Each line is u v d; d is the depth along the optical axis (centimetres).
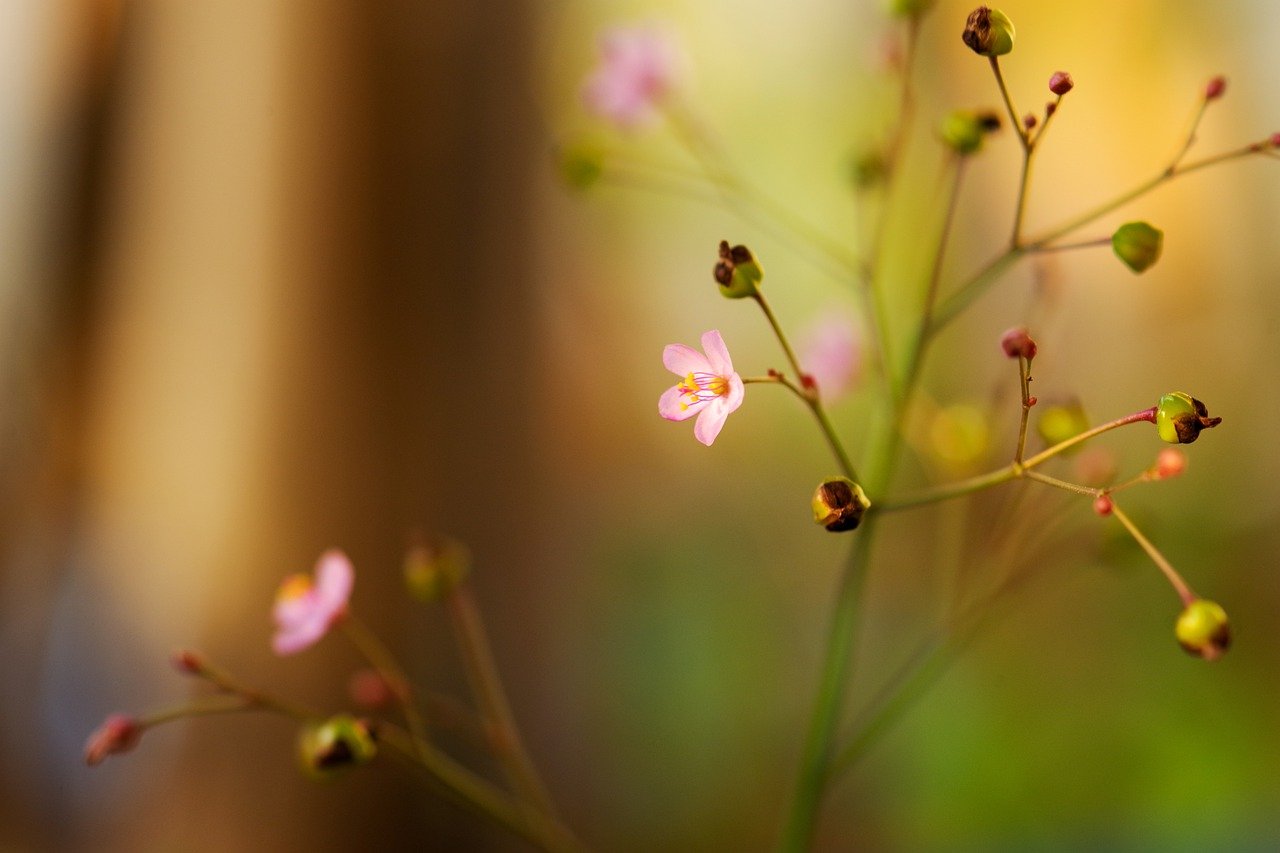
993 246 60
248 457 52
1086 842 56
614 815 63
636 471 70
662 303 71
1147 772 59
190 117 52
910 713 63
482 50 61
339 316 54
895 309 57
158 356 52
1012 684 63
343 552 54
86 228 53
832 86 68
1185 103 62
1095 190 62
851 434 67
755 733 65
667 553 69
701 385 33
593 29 66
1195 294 63
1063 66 61
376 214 55
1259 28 60
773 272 69
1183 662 61
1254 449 62
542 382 65
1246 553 61
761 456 70
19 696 52
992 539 36
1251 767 57
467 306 61
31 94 53
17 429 52
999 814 59
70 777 50
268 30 52
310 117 53
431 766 35
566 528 67
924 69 59
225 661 50
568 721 64
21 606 52
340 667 52
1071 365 63
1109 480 36
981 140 34
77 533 52
